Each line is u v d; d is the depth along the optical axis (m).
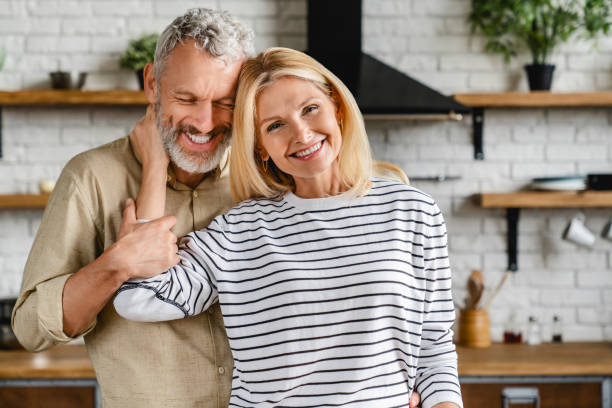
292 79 1.33
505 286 3.34
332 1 3.10
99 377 1.45
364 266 1.29
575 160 3.34
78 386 2.78
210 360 1.42
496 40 3.31
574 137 3.34
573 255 3.35
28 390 2.78
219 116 1.38
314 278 1.29
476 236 3.35
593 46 3.30
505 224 3.35
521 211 3.35
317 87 1.36
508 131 3.35
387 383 1.28
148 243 1.28
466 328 3.18
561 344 3.24
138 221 1.34
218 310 1.44
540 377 2.80
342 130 1.40
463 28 3.33
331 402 1.26
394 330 1.29
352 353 1.27
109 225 1.42
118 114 3.33
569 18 3.15
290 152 1.34
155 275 1.30
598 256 3.34
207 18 1.35
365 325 1.27
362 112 2.91
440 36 3.33
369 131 3.34
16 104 3.29
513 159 3.35
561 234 3.34
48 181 3.17
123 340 1.41
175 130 1.36
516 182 3.34
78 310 1.28
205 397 1.42
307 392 1.28
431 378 1.37
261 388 1.30
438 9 3.33
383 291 1.28
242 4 3.31
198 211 1.48
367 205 1.37
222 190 1.52
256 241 1.37
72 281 1.29
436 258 1.36
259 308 1.31
